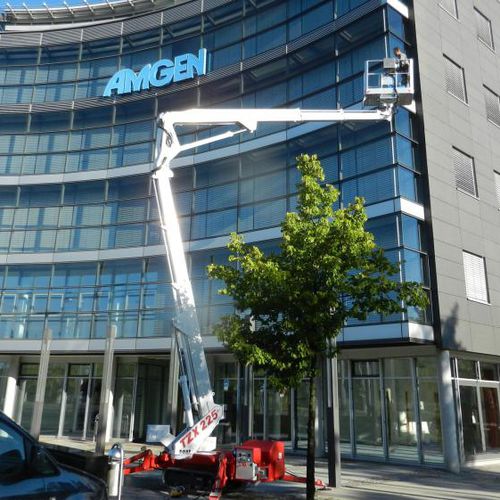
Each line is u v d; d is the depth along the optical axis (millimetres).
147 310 22062
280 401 19844
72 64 27125
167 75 25016
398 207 16766
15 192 25438
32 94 27000
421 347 16766
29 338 23078
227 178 22031
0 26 31875
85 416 23438
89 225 24062
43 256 23891
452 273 17219
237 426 20844
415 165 17859
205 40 24844
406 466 16422
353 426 18312
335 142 19344
